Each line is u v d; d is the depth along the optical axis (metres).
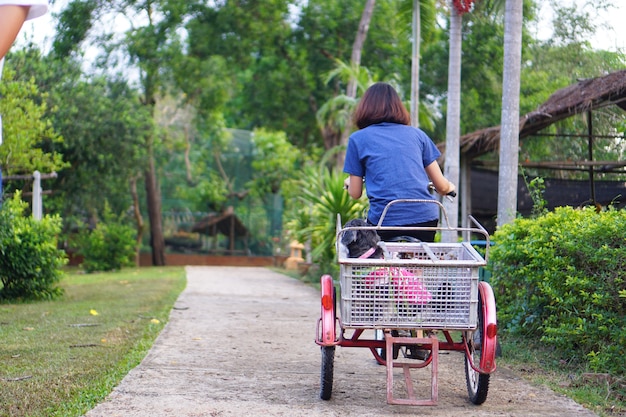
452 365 6.17
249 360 6.23
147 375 5.47
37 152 15.52
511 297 7.21
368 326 4.27
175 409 4.54
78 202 25.12
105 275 20.70
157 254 27.97
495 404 4.79
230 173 31.27
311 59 26.00
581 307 5.85
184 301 10.90
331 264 15.38
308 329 8.20
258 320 8.89
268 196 30.75
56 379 5.20
